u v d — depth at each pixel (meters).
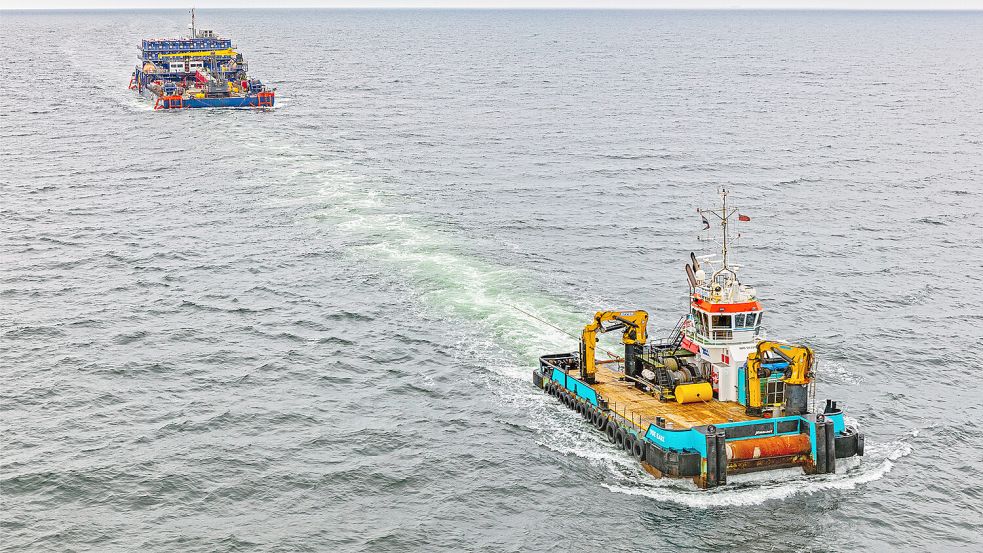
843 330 84.06
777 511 54.38
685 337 67.62
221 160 162.88
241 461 60.72
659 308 89.00
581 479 58.12
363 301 90.38
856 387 72.00
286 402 69.69
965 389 72.06
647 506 55.06
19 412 67.56
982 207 128.75
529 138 185.62
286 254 106.06
